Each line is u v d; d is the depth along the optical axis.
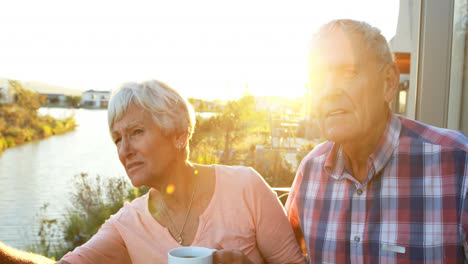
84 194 4.40
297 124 4.68
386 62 0.98
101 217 4.09
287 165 4.46
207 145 4.77
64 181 4.86
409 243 0.98
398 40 3.45
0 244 1.02
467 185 0.93
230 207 1.19
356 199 1.07
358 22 0.98
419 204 0.99
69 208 4.21
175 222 1.19
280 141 4.71
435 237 0.96
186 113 1.14
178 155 1.16
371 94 0.96
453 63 2.17
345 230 1.08
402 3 3.29
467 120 2.18
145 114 1.07
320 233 1.13
